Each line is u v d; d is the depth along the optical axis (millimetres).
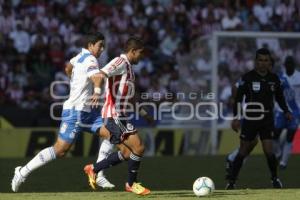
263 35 58250
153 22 76500
